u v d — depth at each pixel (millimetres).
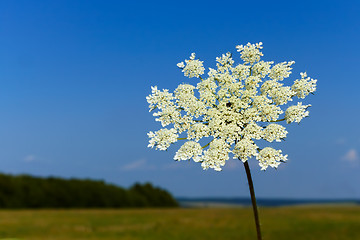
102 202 72312
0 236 26312
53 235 27125
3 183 63812
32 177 70188
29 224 32219
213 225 32094
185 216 39781
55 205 67312
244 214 40625
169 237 26594
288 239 24375
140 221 35531
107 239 25625
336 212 39031
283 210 43000
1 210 53438
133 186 86000
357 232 26094
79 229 30016
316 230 27375
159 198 85812
